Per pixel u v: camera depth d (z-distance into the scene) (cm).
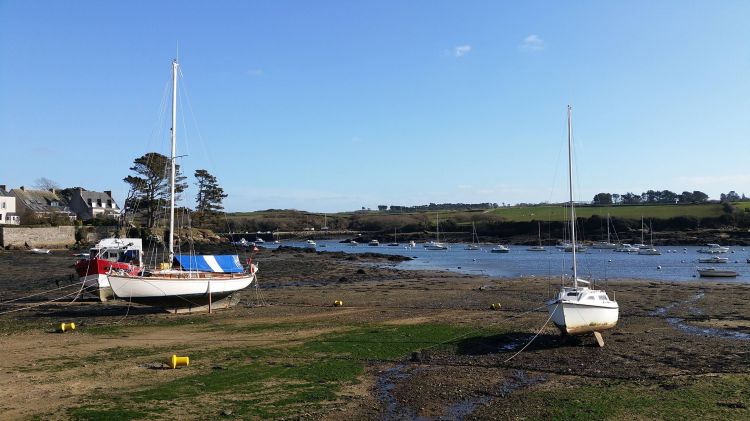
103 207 12900
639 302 3659
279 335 2473
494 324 2777
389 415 1409
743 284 4962
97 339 2372
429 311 3256
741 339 2405
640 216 15925
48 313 3219
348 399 1533
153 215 9369
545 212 18788
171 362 1855
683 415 1389
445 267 7775
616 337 2461
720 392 1576
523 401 1527
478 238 16625
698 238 14038
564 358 2064
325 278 5681
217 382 1667
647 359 2036
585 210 17650
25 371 1788
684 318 2997
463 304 3581
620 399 1532
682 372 1833
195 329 2642
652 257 10144
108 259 3872
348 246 15688
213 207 12319
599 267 7756
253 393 1565
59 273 5681
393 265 8144
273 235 18662
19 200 11538
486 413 1429
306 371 1823
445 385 1689
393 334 2498
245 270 3788
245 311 3291
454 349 2211
